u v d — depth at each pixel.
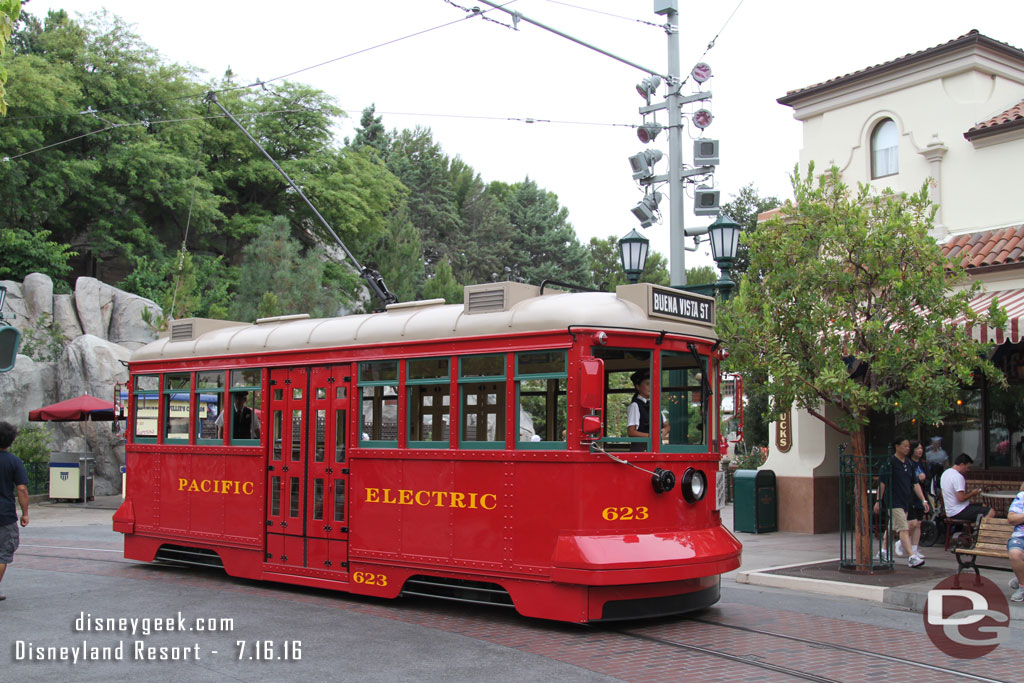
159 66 37.69
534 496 8.79
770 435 17.12
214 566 12.11
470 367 9.52
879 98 17.08
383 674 7.16
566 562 8.37
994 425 15.13
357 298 40.31
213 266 36.69
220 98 39.38
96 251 35.53
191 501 12.52
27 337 28.20
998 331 11.91
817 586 10.90
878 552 12.30
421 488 9.75
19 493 10.27
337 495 10.65
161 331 25.77
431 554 9.59
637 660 7.57
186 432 12.81
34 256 31.75
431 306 10.61
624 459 8.72
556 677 7.04
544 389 9.15
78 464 24.62
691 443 9.51
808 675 7.08
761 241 11.86
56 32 35.44
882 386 11.30
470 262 52.19
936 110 16.27
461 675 7.11
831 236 10.95
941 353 10.51
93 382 26.62
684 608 8.95
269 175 40.47
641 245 14.52
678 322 9.48
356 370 10.59
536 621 9.16
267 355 11.67
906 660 7.59
